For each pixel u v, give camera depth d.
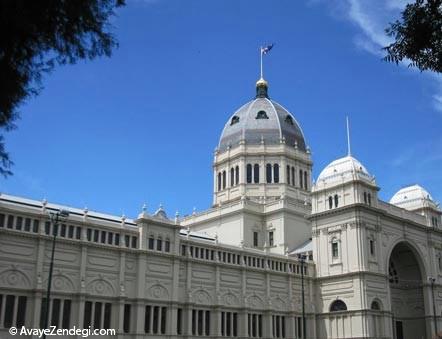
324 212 97.38
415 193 113.94
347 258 92.81
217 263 83.00
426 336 102.19
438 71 17.31
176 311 75.94
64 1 15.83
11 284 61.81
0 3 14.71
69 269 67.12
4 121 16.62
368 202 96.50
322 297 95.12
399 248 106.12
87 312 67.81
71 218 68.56
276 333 88.62
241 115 125.62
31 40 15.98
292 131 123.56
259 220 109.31
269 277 90.06
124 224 74.00
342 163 99.88
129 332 70.88
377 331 89.44
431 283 98.81
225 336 81.75
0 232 61.97
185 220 118.75
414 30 16.88
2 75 15.84
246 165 118.00
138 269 73.25
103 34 16.72
